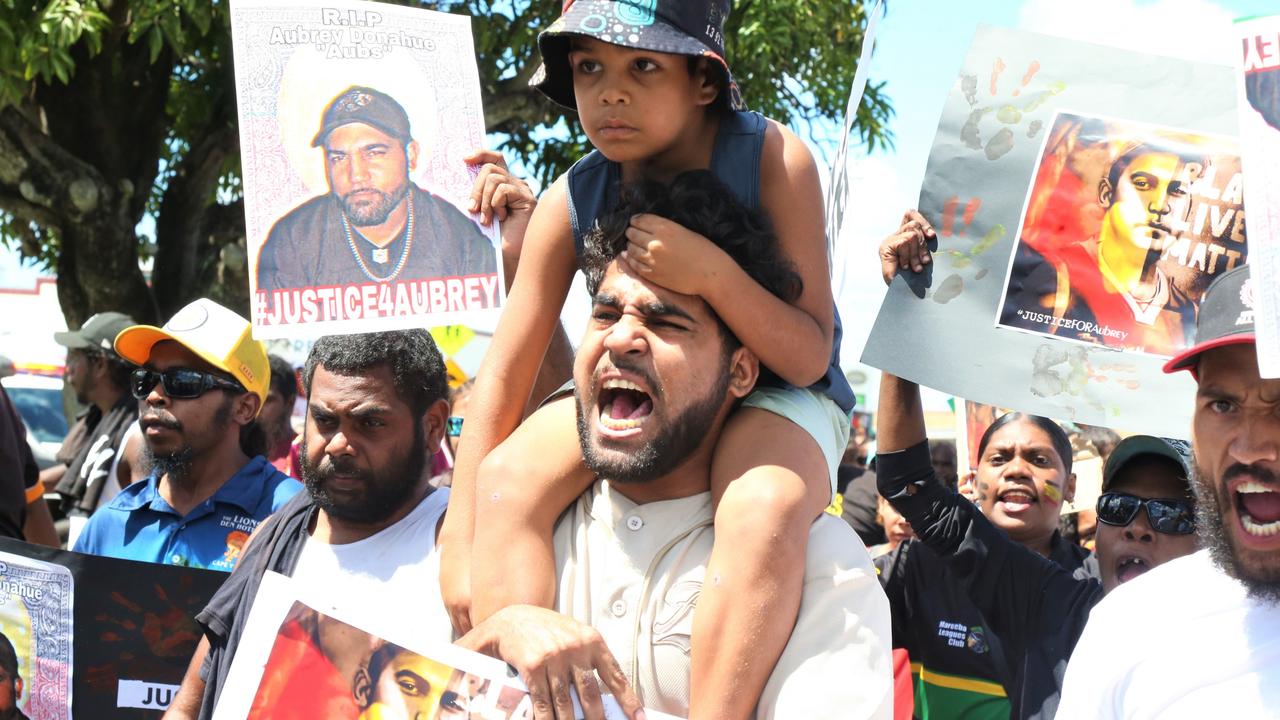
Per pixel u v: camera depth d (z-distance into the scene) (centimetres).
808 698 197
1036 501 396
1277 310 182
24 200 1001
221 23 968
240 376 398
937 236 304
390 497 299
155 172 1091
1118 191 296
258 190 257
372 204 262
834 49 1052
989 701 362
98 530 393
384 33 269
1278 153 186
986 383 293
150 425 393
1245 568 197
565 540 224
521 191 269
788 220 230
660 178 237
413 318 259
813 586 206
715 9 230
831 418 239
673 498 221
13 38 860
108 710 304
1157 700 208
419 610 283
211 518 388
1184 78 298
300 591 214
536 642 198
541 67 244
